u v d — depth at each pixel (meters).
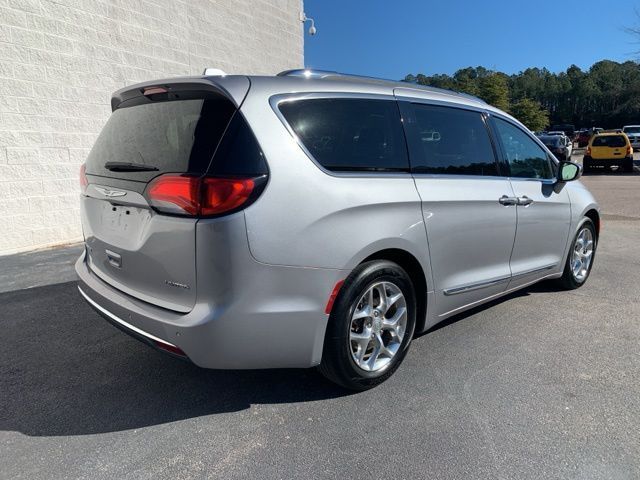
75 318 4.25
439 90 3.77
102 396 3.03
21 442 2.57
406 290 3.16
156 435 2.64
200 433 2.66
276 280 2.54
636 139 35.62
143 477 2.32
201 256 2.43
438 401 2.98
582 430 2.70
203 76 2.70
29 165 6.40
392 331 3.16
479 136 3.86
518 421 2.78
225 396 3.04
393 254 3.09
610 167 21.77
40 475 2.32
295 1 12.34
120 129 3.09
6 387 3.12
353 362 2.91
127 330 2.81
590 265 5.32
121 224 2.88
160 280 2.64
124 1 7.49
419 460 2.45
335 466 2.40
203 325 2.43
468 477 2.33
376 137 3.07
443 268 3.39
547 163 4.61
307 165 2.66
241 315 2.48
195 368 3.39
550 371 3.36
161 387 3.14
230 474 2.34
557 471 2.37
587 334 3.99
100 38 7.14
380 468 2.39
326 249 2.66
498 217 3.79
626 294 5.02
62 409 2.89
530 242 4.23
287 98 2.73
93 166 3.24
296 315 2.62
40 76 6.41
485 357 3.57
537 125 62.62
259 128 2.56
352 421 2.78
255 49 10.85
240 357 2.55
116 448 2.53
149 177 2.66
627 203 11.84
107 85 7.30
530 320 4.29
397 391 3.10
